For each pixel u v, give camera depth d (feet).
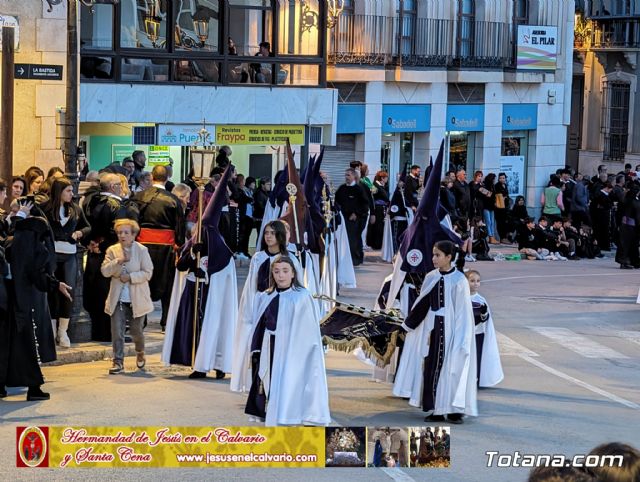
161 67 89.04
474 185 108.78
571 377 52.42
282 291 37.93
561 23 134.41
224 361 48.14
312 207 59.36
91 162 88.33
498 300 77.05
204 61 90.68
